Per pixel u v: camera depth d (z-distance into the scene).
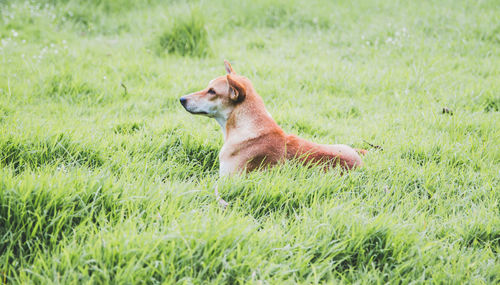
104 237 3.97
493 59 12.03
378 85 10.30
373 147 7.16
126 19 15.15
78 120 7.72
